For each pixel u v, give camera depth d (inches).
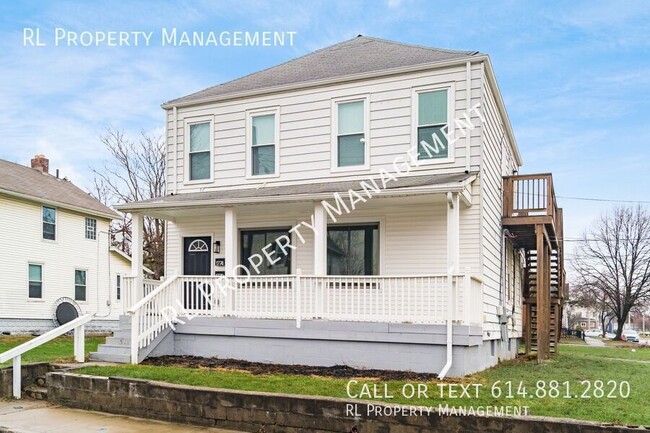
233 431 290.4
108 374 358.3
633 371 483.5
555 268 703.7
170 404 312.0
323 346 419.8
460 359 383.2
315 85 534.6
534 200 565.0
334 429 268.1
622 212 1875.0
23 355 475.2
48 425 301.9
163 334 456.1
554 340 699.4
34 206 903.7
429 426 249.4
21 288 867.4
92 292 1019.9
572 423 227.5
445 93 486.6
